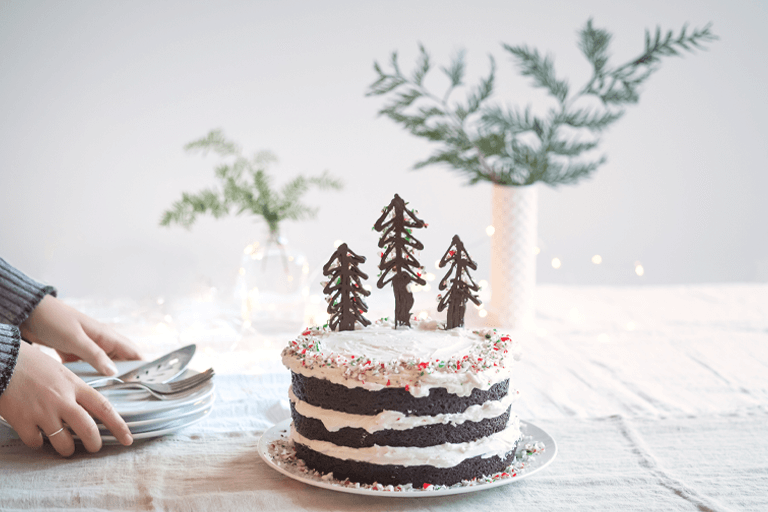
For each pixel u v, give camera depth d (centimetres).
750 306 258
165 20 379
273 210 218
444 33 395
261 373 176
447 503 107
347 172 403
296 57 391
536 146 369
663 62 412
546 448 126
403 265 134
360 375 111
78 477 114
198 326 212
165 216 235
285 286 217
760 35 416
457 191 409
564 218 422
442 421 111
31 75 371
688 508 105
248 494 108
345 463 112
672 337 217
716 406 156
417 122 247
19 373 117
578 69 404
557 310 255
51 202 383
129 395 136
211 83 387
